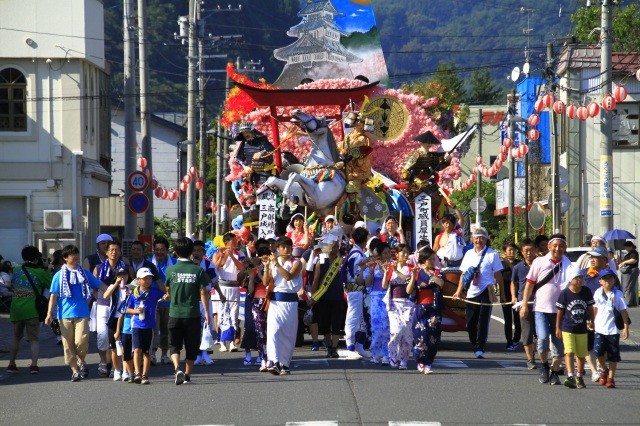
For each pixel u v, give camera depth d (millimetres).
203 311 28219
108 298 25031
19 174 61219
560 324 22312
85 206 64375
